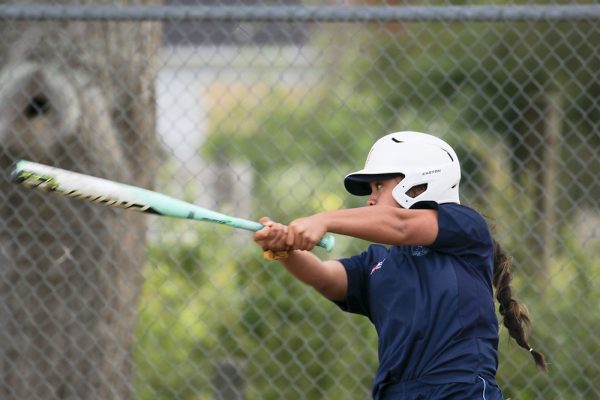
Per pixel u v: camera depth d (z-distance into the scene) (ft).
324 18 60.90
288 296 73.72
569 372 66.90
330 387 72.43
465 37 84.64
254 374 73.41
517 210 75.10
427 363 41.45
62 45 68.64
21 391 67.97
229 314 75.77
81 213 69.10
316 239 40.06
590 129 80.79
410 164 42.60
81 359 68.95
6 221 68.03
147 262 75.92
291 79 91.04
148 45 71.46
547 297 67.82
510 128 75.56
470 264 42.29
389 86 89.30
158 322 76.43
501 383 66.85
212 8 61.05
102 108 69.36
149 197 41.27
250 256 77.41
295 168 87.25
